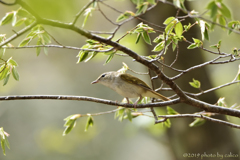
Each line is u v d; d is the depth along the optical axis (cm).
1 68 664
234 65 1589
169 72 1119
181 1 520
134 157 1927
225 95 1540
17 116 2047
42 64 2145
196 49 1120
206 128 1135
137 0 471
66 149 1933
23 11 559
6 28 1121
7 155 1922
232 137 1160
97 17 1677
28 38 611
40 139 1950
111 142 1981
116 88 821
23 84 2092
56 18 298
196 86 756
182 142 1179
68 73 2147
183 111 1123
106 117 2045
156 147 1955
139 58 575
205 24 620
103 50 549
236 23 619
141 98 809
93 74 2114
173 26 595
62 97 685
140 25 611
